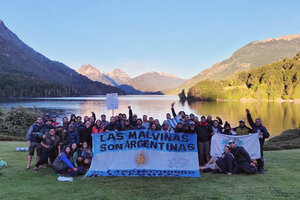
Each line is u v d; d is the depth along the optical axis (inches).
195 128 440.5
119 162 392.5
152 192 295.0
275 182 328.2
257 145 408.5
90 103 5226.4
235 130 447.8
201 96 7396.7
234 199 267.0
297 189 296.4
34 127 419.2
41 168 414.6
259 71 7613.2
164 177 366.6
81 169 384.5
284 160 486.3
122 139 403.5
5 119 1008.2
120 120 501.7
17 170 398.9
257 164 411.5
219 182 333.7
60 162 378.3
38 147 417.1
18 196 279.1
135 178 362.3
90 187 315.9
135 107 4222.4
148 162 393.7
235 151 385.1
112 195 284.7
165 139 404.8
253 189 299.3
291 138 1107.3
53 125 465.4
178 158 395.5
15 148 620.1
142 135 404.2
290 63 6786.4
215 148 422.3
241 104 5216.5
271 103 5398.6
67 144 411.2
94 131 442.9
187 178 359.3
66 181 343.0
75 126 458.3
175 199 270.5
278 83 6373.0
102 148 399.5
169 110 3565.5
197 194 285.3
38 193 289.7
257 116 2930.6
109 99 641.6
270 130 1897.1
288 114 3117.6
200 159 438.6
